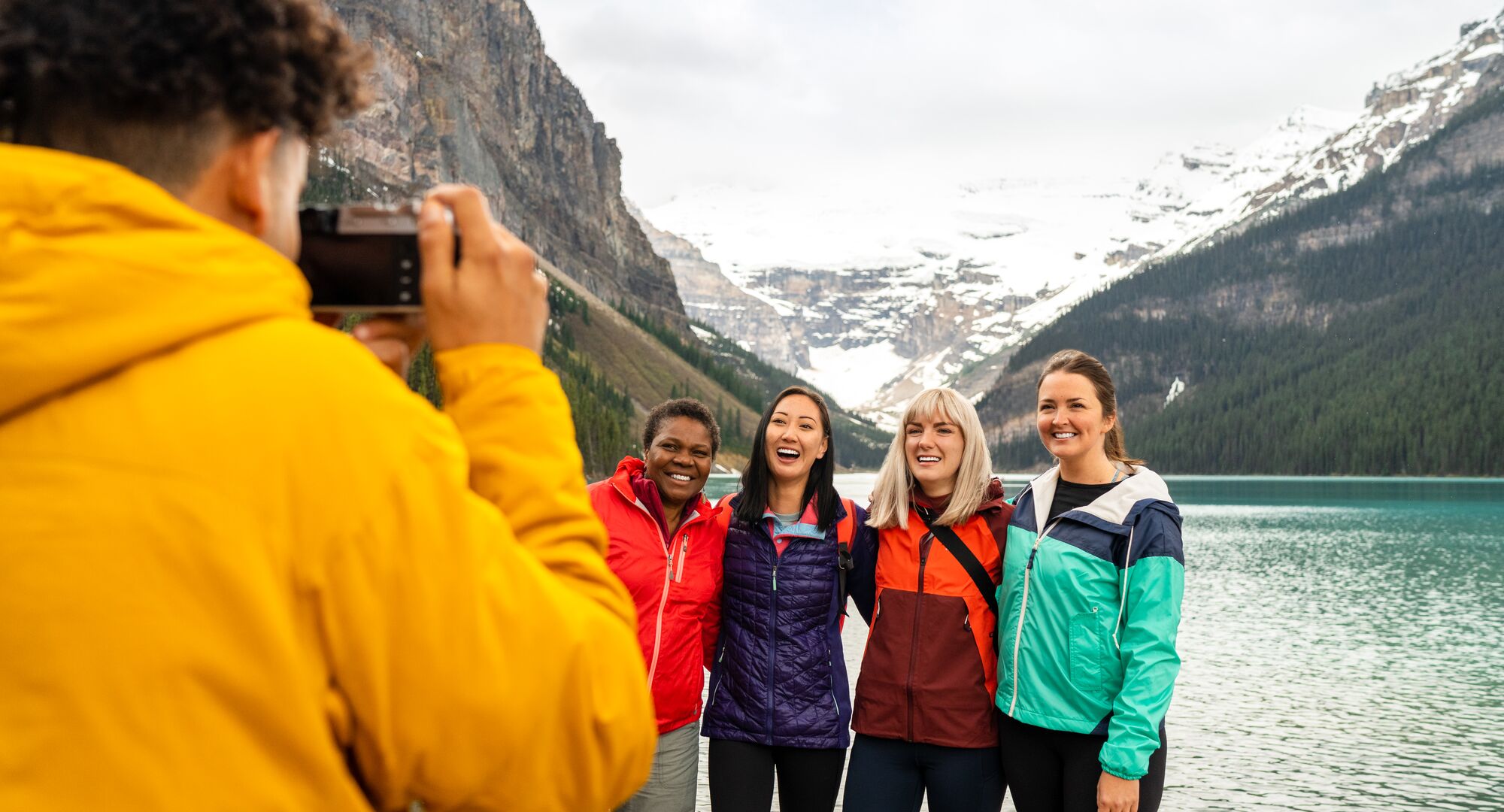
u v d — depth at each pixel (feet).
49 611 2.86
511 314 3.79
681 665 15.96
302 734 3.07
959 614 16.28
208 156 3.42
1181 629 85.25
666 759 15.92
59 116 3.30
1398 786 41.32
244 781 2.98
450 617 3.19
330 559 3.11
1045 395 16.06
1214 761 44.68
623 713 3.69
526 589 3.40
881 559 17.13
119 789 2.85
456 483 3.35
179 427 3.01
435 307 3.70
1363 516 244.01
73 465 2.94
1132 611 14.71
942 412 16.48
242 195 3.50
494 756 3.29
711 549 16.90
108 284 2.88
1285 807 38.42
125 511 2.92
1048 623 15.16
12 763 2.82
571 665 3.45
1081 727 14.84
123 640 2.87
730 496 17.65
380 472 3.18
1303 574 127.44
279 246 3.68
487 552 3.34
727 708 16.47
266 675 2.99
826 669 16.58
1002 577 16.58
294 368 3.17
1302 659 70.79
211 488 2.98
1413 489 408.26
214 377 3.07
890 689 16.21
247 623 2.97
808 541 16.80
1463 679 63.77
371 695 3.17
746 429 597.11
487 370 3.71
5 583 2.87
